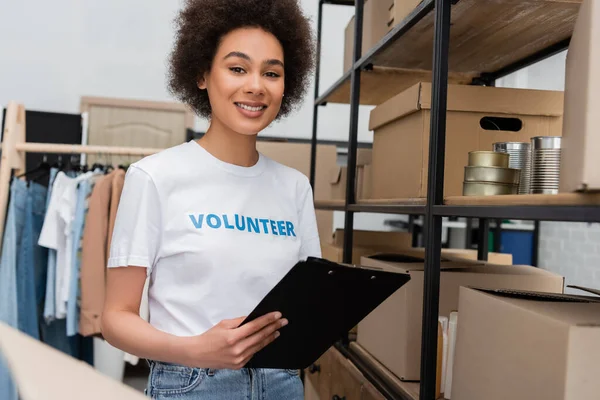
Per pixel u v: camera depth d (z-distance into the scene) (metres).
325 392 2.02
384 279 0.99
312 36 1.35
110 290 1.07
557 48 1.68
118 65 4.33
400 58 1.90
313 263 0.86
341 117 4.54
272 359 1.08
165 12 4.37
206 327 1.07
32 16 4.23
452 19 1.46
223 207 1.10
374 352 1.73
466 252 2.38
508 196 0.99
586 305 1.00
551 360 0.87
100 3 4.30
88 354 3.09
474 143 1.52
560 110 1.53
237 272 1.08
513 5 1.33
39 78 4.25
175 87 1.34
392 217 4.29
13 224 2.50
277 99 1.14
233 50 1.10
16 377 0.26
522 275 1.47
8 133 2.58
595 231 3.28
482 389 1.08
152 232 1.05
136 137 4.19
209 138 1.16
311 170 2.78
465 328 1.18
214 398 1.07
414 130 1.58
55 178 2.67
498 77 2.06
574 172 0.82
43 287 2.80
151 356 1.00
